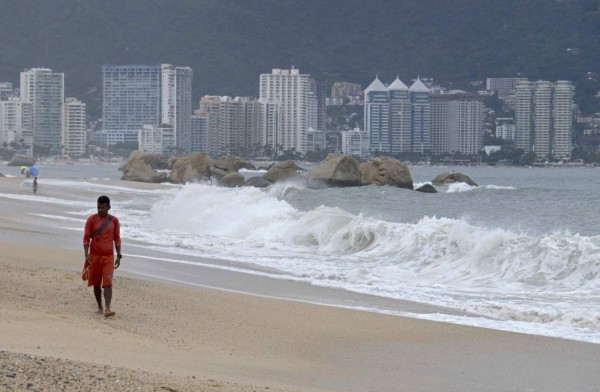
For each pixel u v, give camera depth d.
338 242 34.19
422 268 28.41
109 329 16.75
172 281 24.47
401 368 15.39
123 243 34.56
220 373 14.06
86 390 11.52
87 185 86.31
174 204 48.91
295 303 21.44
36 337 15.19
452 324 19.30
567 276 25.16
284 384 13.73
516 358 16.25
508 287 24.80
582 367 15.63
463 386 14.30
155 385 12.23
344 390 13.72
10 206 50.88
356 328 18.59
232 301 21.14
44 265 24.86
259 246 34.91
